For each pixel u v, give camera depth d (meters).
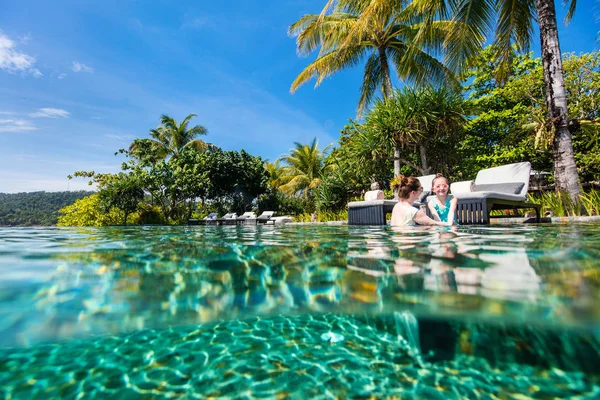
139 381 0.63
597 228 2.56
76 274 1.01
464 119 8.16
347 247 1.52
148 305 0.72
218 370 0.67
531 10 6.32
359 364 0.69
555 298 0.64
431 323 0.69
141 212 15.42
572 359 0.58
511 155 9.38
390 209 5.50
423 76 9.16
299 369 0.69
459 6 6.40
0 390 0.59
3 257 1.34
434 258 1.14
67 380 0.61
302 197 19.75
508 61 7.00
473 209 4.13
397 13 8.37
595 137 6.95
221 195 18.73
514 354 0.62
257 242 1.87
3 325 0.63
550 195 5.45
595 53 8.29
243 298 0.78
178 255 1.35
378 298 0.76
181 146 19.89
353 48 9.66
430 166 9.31
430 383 0.64
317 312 0.78
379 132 8.33
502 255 1.14
